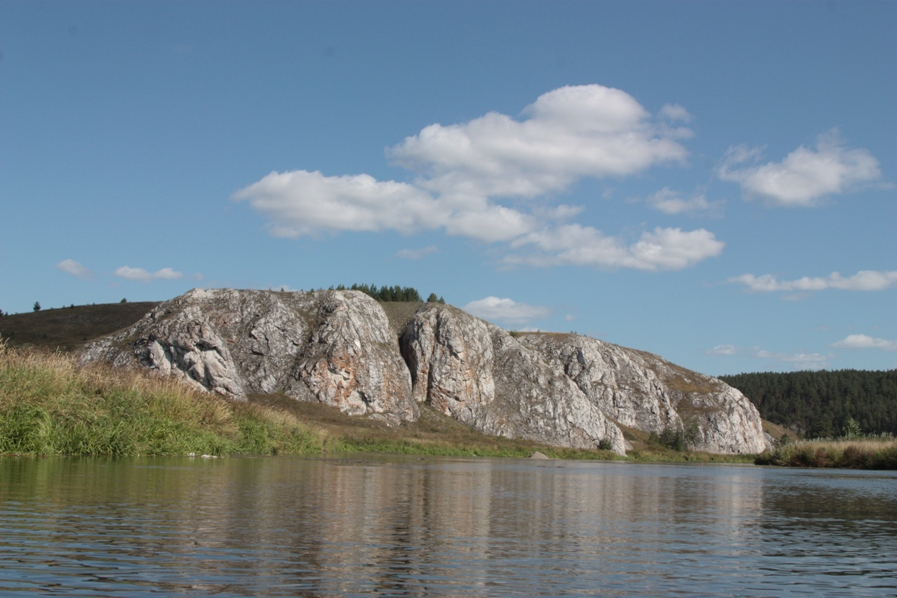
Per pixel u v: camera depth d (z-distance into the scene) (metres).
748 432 146.38
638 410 139.50
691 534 13.99
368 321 114.94
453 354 115.56
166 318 88.88
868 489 29.00
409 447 73.62
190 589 7.90
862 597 8.86
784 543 13.12
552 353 142.75
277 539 11.18
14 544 10.00
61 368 32.34
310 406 94.88
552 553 11.12
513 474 34.94
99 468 23.20
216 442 37.41
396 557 10.24
